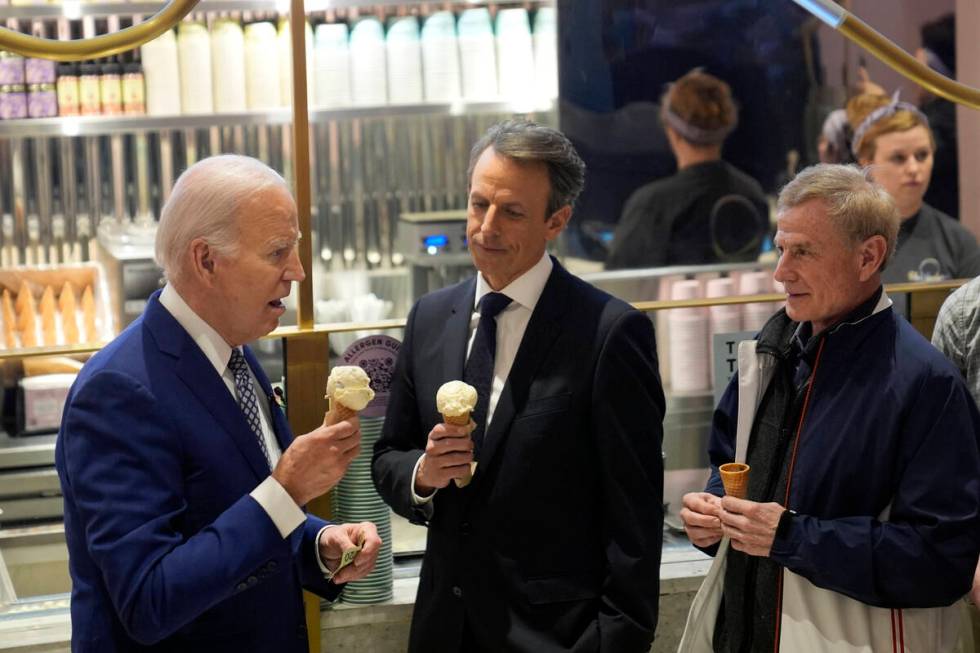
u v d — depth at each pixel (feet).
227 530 5.87
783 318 7.57
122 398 5.95
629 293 13.08
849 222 6.92
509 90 11.73
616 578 7.23
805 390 7.20
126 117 11.00
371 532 6.91
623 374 7.32
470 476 7.30
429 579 7.73
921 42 13.74
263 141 11.94
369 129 12.12
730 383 7.98
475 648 7.58
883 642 6.95
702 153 13.26
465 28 11.63
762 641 7.22
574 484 7.38
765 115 13.42
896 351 6.97
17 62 10.93
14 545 9.18
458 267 12.29
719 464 7.95
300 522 6.06
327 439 6.07
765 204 13.55
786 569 7.06
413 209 12.37
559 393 7.34
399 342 9.43
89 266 11.30
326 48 11.27
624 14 12.78
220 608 6.26
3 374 9.12
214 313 6.28
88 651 6.03
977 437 6.99
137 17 11.39
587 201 13.05
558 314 7.50
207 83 11.16
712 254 13.48
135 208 11.83
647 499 7.31
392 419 8.06
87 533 5.82
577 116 12.83
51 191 11.62
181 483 6.04
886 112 13.38
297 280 6.32
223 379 6.41
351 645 9.21
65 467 6.14
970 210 13.69
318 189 12.11
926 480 6.73
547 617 7.32
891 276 13.38
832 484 6.94
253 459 6.30
